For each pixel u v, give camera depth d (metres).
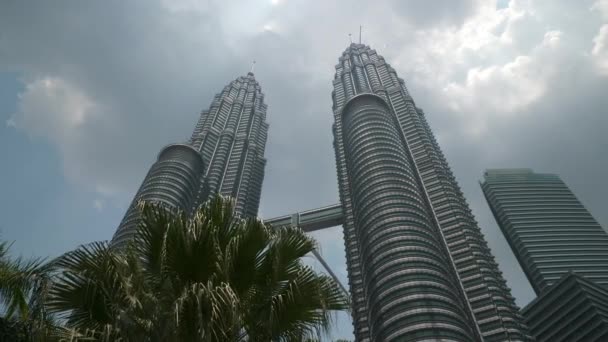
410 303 132.25
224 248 11.01
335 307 11.62
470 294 160.00
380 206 170.75
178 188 198.00
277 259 10.93
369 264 157.00
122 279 9.97
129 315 9.73
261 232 11.30
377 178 184.00
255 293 11.12
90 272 10.38
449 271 154.00
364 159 197.12
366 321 166.50
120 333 9.40
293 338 10.84
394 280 142.00
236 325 9.67
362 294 176.38
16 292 10.43
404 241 154.00
